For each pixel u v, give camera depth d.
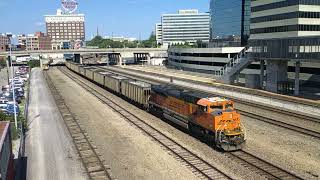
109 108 47.34
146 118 39.91
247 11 122.62
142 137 31.48
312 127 34.62
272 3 88.38
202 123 28.48
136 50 161.00
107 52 156.00
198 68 112.81
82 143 30.23
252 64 79.56
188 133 32.41
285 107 45.72
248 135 31.69
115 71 122.25
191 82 77.31
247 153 26.12
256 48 64.19
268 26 90.94
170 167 23.62
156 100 39.62
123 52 159.62
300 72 67.44
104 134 33.19
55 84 81.44
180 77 97.88
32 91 69.12
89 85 78.12
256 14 96.25
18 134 32.47
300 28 79.50
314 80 64.25
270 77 61.31
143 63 173.00
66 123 38.59
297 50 52.97
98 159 25.66
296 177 21.25
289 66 70.69
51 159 26.30
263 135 31.61
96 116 42.16
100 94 61.97
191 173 22.42
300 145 28.30
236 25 129.12
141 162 24.84
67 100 55.84
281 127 34.66
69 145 29.92
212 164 23.86
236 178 21.30
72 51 148.00
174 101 34.16
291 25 81.44
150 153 26.78
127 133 33.19
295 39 53.31
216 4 146.75
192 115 30.27
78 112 45.16
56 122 39.53
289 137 30.77
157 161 24.92
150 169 23.42
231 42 111.31
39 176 22.88
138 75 105.50
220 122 26.44
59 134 33.91
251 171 22.48
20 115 38.34
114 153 27.12
